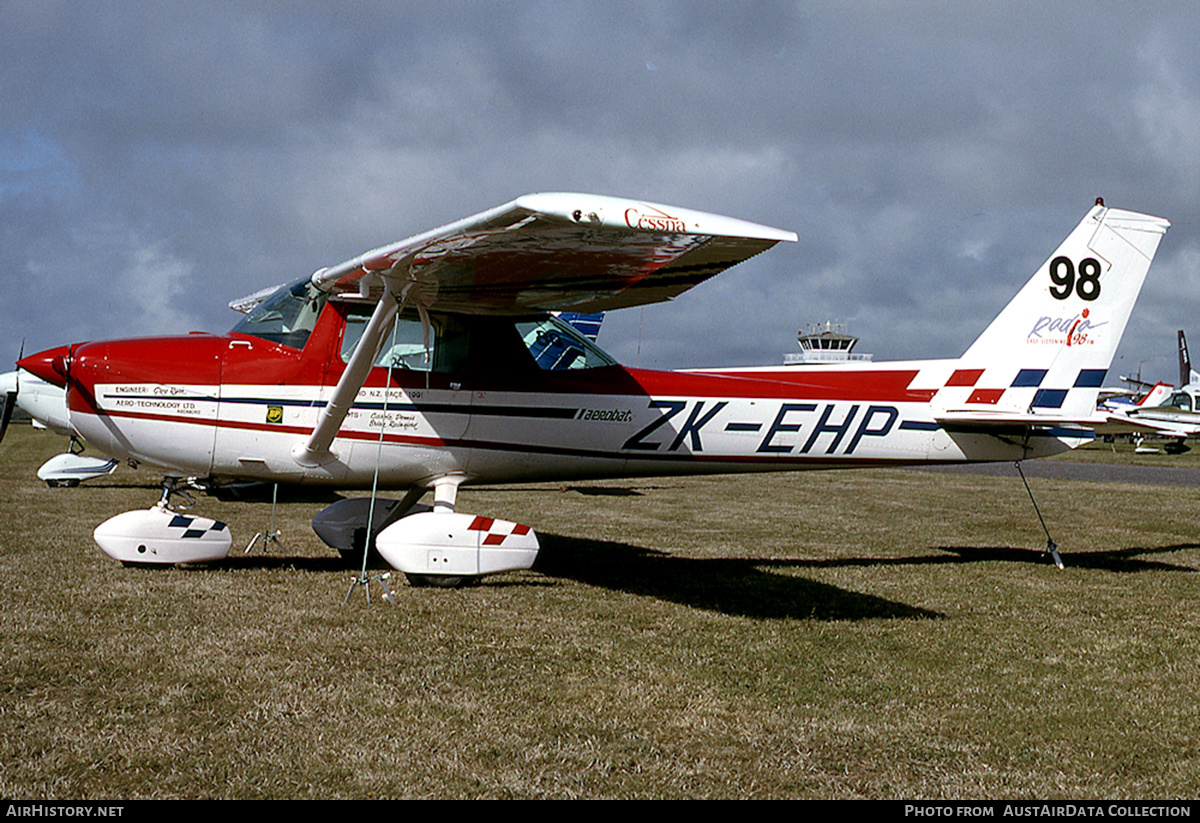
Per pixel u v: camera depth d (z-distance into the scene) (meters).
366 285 4.89
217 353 5.44
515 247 4.21
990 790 2.53
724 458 6.26
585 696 3.22
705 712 3.10
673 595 5.11
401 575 5.46
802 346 42.41
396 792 2.39
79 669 3.30
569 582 5.44
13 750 2.56
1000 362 6.59
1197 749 2.88
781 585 5.53
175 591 4.68
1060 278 6.59
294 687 3.18
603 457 6.02
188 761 2.53
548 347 5.91
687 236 3.79
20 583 4.79
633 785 2.48
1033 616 4.79
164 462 5.46
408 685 3.27
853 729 2.98
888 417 6.44
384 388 5.52
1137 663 3.90
